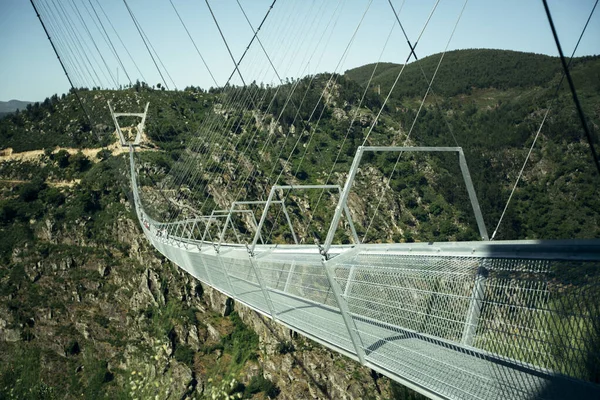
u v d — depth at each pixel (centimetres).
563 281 629
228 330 5828
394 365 866
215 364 5469
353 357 1000
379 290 920
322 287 1147
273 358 5234
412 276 848
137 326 6094
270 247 2222
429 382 783
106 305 6444
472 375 708
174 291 6338
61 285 6712
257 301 1634
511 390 656
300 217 6544
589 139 518
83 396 5506
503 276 705
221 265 2152
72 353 5972
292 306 1322
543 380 622
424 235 5769
